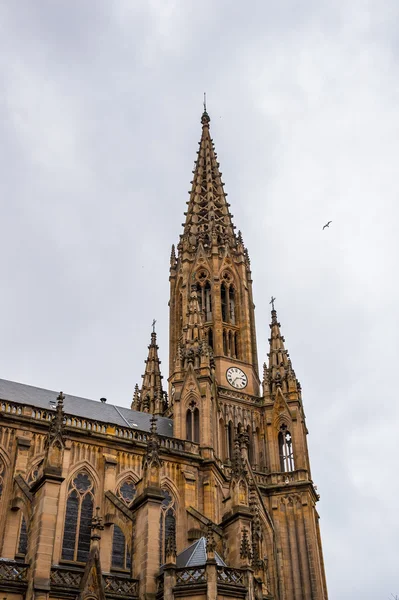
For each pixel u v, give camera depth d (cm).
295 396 8594
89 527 6269
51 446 5112
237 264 10175
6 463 6184
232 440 8288
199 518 6619
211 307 9656
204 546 5384
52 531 4781
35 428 6488
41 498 4919
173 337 9844
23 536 5888
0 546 5678
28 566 4738
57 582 4706
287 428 8412
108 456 6719
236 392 8694
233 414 8481
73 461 6519
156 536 5188
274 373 8919
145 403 10381
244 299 9819
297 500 7719
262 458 8300
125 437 6975
